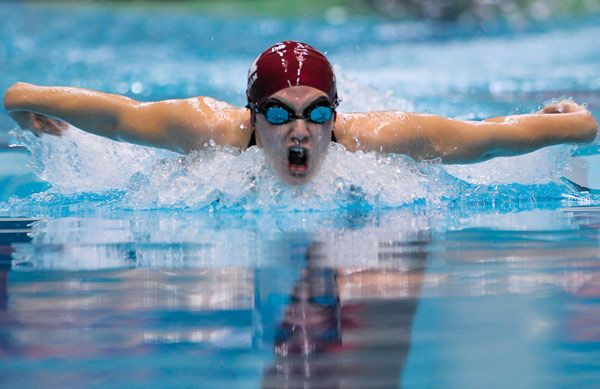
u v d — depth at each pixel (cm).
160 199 1090
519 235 823
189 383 386
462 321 493
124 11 4503
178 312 515
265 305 527
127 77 2633
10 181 1322
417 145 1109
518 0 4509
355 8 4719
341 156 1084
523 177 1261
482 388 384
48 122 1199
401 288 578
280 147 1016
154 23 4181
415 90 2475
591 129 1200
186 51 3344
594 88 2414
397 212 1012
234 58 3161
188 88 2408
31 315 512
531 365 414
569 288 577
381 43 3831
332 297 550
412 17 4550
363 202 1078
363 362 416
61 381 391
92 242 799
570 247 746
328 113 1012
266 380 389
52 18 4166
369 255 707
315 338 456
